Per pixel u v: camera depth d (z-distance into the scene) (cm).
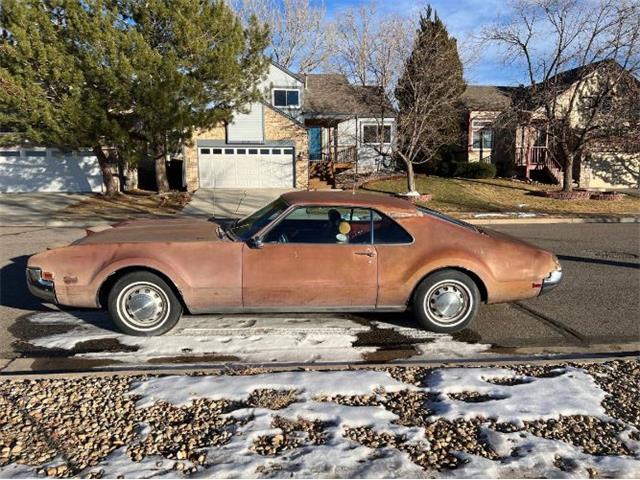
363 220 469
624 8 1681
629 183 2562
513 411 310
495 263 470
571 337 481
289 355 426
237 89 1641
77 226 1311
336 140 2475
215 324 499
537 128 2092
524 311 563
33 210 1555
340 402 322
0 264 771
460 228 484
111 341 449
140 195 1941
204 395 327
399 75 1833
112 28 1357
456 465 257
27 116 1370
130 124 1509
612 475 251
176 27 1438
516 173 2559
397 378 361
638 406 321
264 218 475
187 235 473
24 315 523
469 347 452
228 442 273
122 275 453
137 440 275
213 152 2162
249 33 1667
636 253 927
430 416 305
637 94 1777
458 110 2191
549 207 1758
